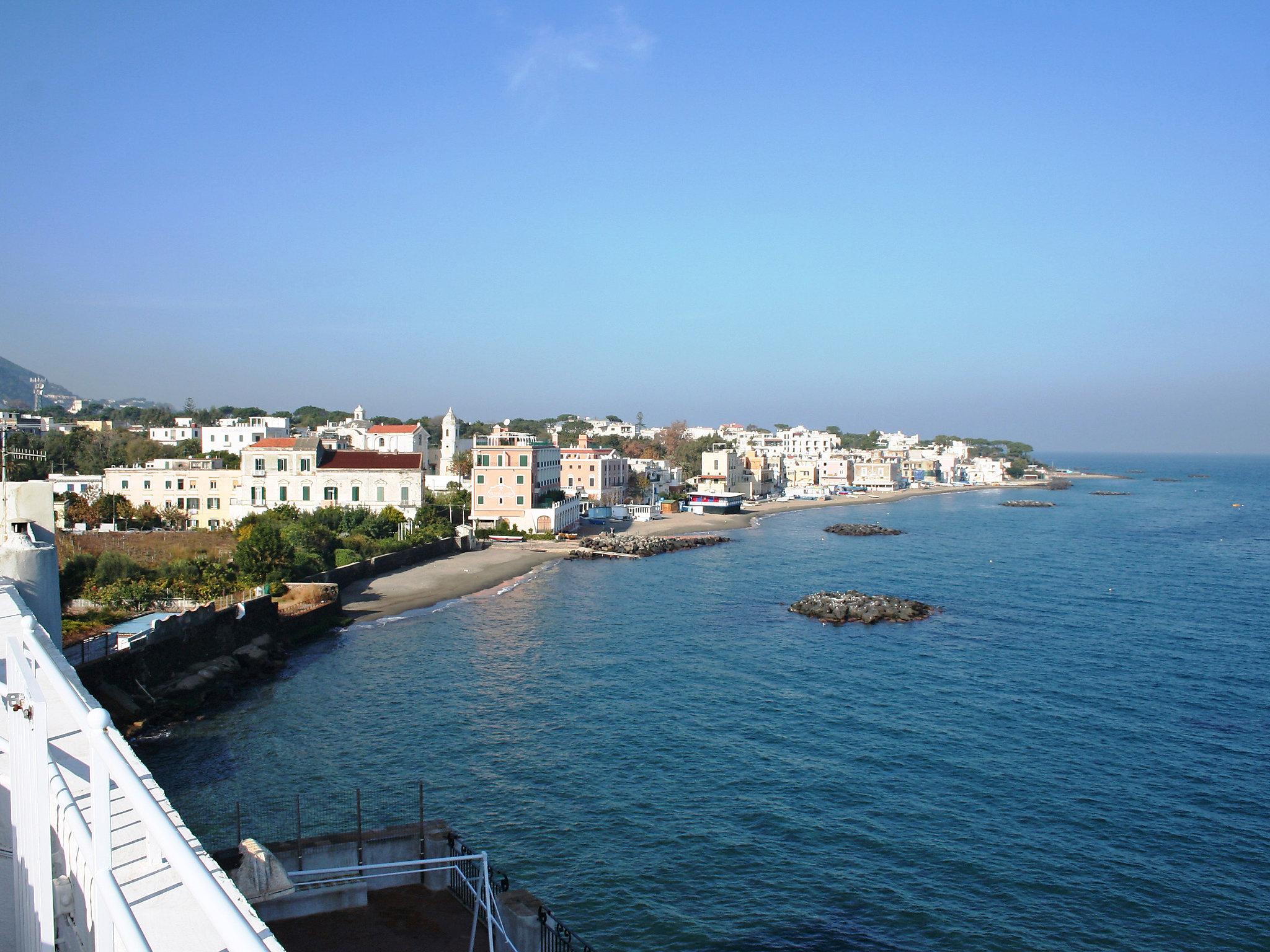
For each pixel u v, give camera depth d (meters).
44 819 11.91
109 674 49.72
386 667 63.88
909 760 47.69
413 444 187.38
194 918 10.98
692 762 46.59
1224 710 57.56
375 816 39.03
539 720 52.50
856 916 32.88
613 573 111.75
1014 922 32.81
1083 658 70.69
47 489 36.25
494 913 25.61
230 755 46.16
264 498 117.88
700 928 31.75
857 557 132.38
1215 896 34.91
